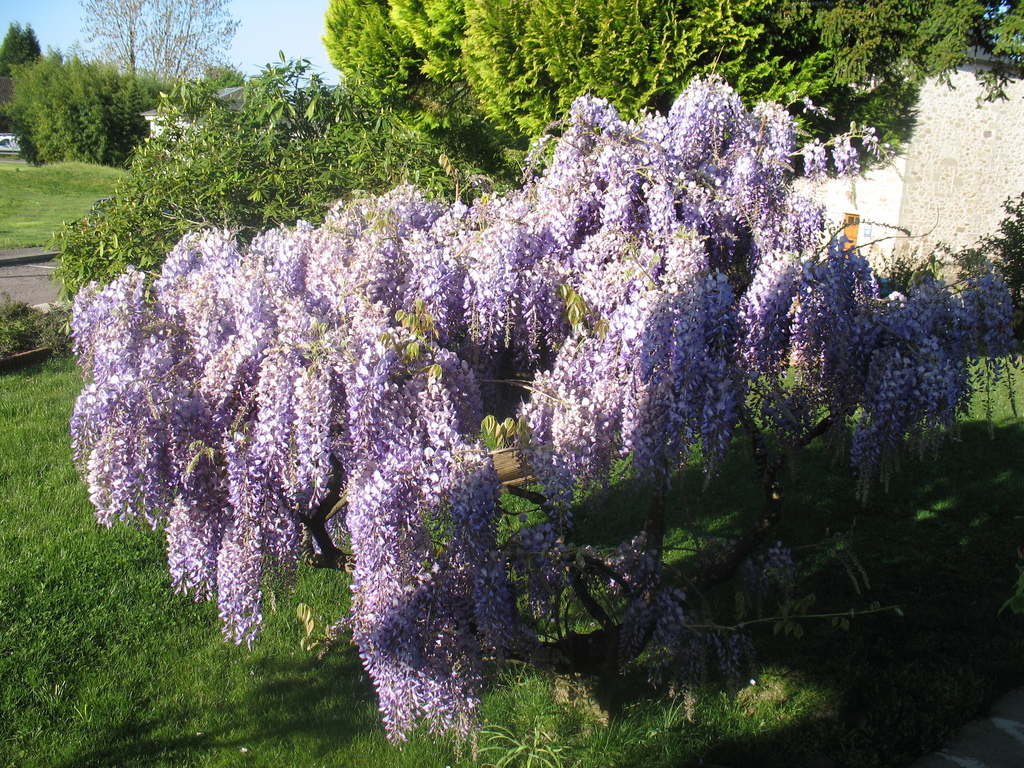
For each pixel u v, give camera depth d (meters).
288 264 2.80
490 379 2.87
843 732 3.24
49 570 4.34
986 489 5.57
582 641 3.31
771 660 3.74
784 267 2.60
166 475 2.52
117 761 3.07
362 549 2.37
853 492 5.54
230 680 3.56
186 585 2.78
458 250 2.79
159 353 2.53
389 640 2.37
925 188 12.73
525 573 2.62
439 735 3.14
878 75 7.99
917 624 4.00
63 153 31.62
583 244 2.84
